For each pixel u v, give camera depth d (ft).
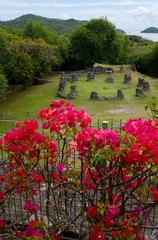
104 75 106.63
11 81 101.96
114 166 7.02
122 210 7.55
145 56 135.23
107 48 125.80
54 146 8.34
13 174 8.95
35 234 7.73
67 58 137.08
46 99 71.72
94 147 7.43
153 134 6.79
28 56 87.10
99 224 7.23
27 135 8.07
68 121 7.66
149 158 6.52
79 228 8.29
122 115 52.75
